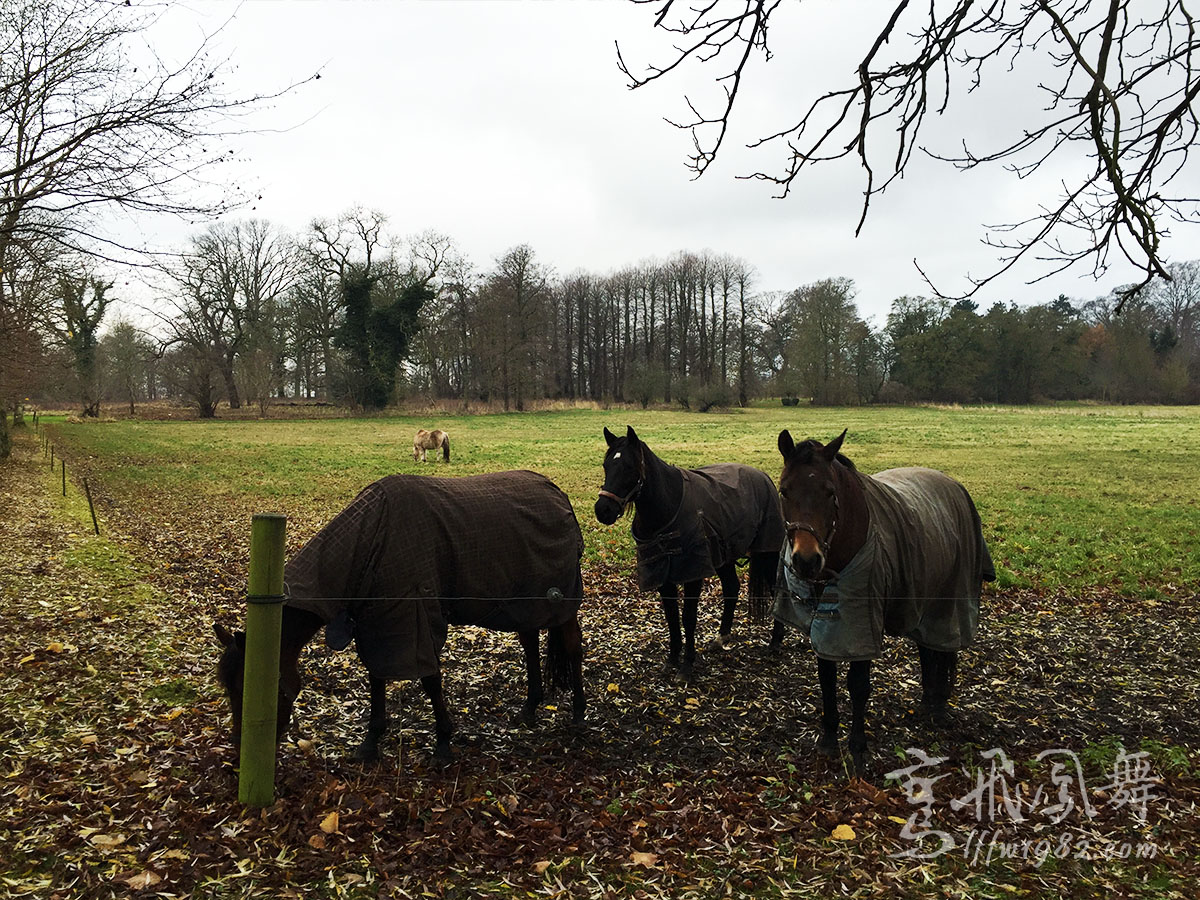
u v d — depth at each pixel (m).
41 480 19.83
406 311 61.28
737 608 8.58
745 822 4.02
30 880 3.19
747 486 7.11
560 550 5.10
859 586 4.60
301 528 14.14
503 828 3.86
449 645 7.02
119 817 3.72
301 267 62.31
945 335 70.12
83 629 6.80
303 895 3.24
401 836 3.73
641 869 3.56
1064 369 67.94
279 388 65.62
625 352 86.06
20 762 4.22
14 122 5.26
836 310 69.88
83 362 52.28
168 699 5.35
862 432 40.00
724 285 79.56
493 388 69.19
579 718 5.36
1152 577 10.24
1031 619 8.34
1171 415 51.88
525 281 69.62
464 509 4.63
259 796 3.81
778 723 5.46
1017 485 19.88
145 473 23.52
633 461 6.16
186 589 8.89
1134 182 3.90
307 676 6.03
